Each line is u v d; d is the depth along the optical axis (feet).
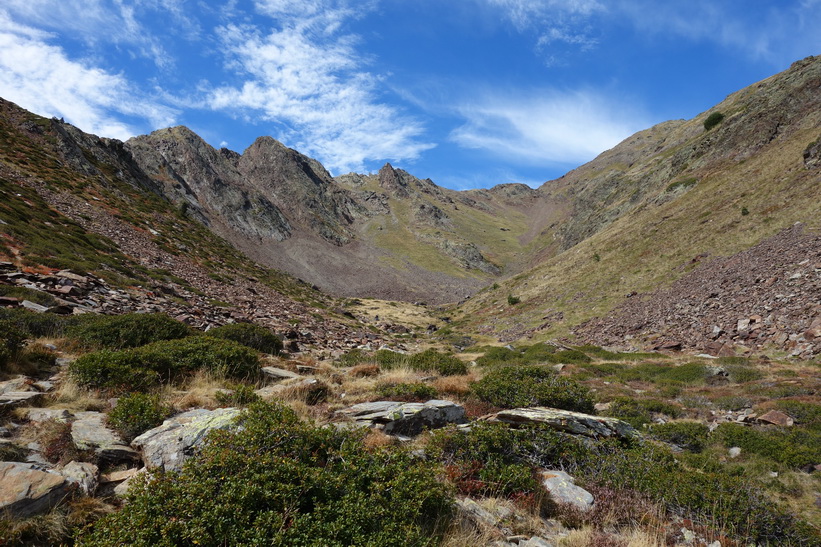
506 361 108.06
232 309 109.09
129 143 567.18
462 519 19.83
